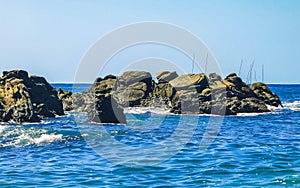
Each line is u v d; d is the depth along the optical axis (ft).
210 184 56.18
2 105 133.59
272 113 175.22
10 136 94.22
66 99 185.68
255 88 214.07
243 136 101.60
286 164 68.39
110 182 56.70
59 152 76.74
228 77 188.03
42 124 125.70
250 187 54.90
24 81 152.87
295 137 100.42
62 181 56.95
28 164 66.85
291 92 461.78
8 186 54.29
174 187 54.65
